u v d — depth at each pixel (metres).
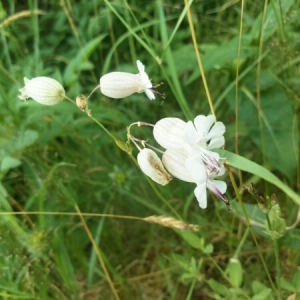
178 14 0.23
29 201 0.17
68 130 0.19
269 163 0.17
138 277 0.18
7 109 0.18
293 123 0.17
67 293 0.17
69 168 0.19
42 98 0.12
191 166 0.10
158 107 0.22
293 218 0.16
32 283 0.15
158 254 0.18
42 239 0.15
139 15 0.24
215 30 0.21
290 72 0.17
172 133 0.11
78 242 0.18
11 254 0.15
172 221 0.13
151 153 0.11
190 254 0.17
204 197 0.10
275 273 0.16
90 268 0.17
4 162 0.17
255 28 0.17
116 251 0.19
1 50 0.24
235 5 0.20
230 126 0.19
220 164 0.11
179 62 0.19
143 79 0.12
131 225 0.19
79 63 0.20
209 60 0.17
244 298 0.14
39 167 0.18
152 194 0.19
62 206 0.18
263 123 0.17
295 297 0.12
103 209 0.19
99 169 0.19
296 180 0.17
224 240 0.17
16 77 0.21
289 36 0.17
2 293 0.14
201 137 0.10
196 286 0.17
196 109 0.21
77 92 0.20
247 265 0.17
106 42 0.24
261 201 0.11
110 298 0.18
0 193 0.16
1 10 0.19
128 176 0.19
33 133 0.18
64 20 0.24
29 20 0.25
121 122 0.21
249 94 0.17
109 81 0.12
